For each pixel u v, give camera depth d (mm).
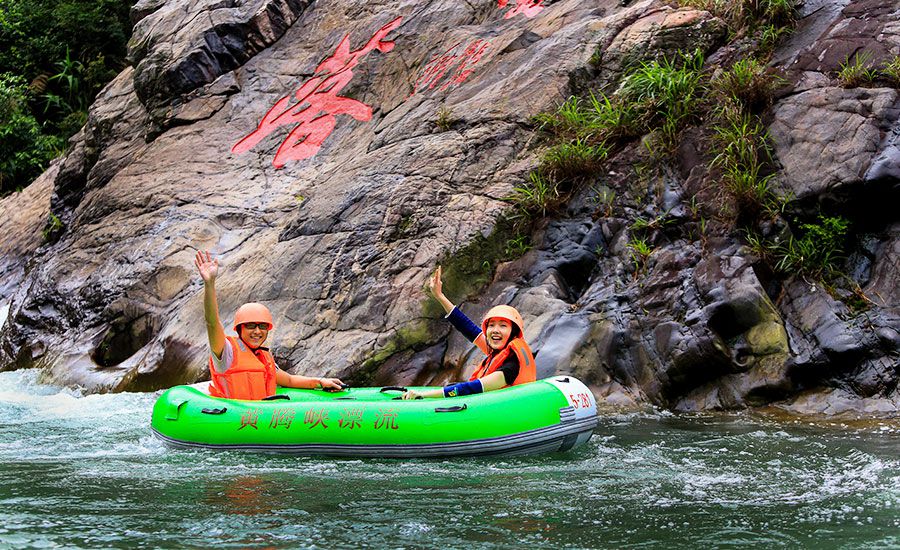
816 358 7258
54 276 12367
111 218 12828
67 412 8258
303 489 4797
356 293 9141
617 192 9117
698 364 7484
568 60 10492
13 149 18438
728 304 7559
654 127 9484
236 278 10289
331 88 13344
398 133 11102
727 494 4613
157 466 5488
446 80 11828
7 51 20562
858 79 8492
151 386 9648
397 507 4398
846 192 7930
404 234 9414
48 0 20812
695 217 8508
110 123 14969
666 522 4105
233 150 13250
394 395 6340
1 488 4863
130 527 4051
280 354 9125
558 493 4668
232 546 3775
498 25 12477
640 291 8109
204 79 14281
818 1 9852
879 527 3969
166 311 10672
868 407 6965
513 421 5609
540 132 9977
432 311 8719
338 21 14383
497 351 6188
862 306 7484
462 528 4031
